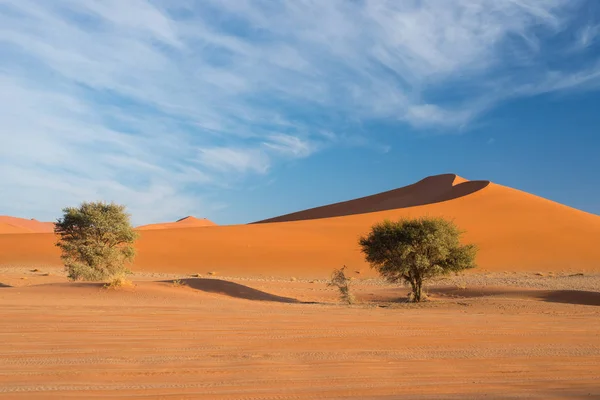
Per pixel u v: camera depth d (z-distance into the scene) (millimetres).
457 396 7500
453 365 9641
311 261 58938
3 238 69250
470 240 67062
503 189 100500
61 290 22531
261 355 10070
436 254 28594
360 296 32562
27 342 10688
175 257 59188
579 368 9562
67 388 7461
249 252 62062
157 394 7242
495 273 53031
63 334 11656
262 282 42344
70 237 36781
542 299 29188
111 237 36875
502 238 68062
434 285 38875
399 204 119688
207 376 8359
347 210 127375
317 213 132375
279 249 63594
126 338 11391
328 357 10078
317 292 34594
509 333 13688
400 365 9539
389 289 37719
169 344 10875
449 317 17594
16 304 17078
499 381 8500
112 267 35750
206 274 50250
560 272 54219
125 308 16938
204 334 12219
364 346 11336
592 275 50188
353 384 8086
